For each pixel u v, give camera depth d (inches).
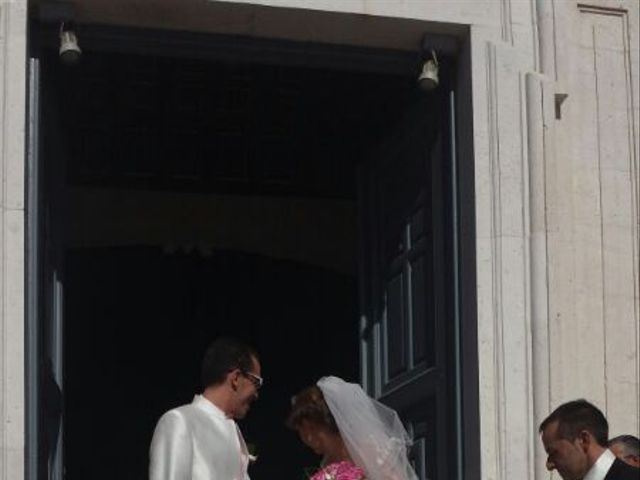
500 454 253.3
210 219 374.3
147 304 386.6
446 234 270.7
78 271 382.6
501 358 255.9
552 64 269.3
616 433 265.7
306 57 273.7
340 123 346.0
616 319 269.9
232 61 275.6
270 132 356.5
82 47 265.6
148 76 332.2
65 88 321.7
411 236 292.2
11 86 245.0
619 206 274.2
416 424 281.3
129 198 368.8
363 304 316.5
